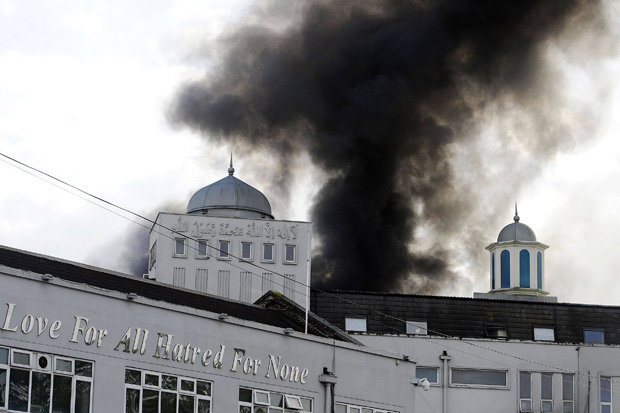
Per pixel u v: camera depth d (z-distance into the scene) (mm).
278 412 46562
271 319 53375
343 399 49156
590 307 76875
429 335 73188
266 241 82438
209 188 89562
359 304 75375
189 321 43688
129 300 41656
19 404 37875
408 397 51969
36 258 45719
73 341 39656
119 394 40844
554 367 72000
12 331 37938
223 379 44656
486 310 76062
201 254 81938
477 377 71875
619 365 71938
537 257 96312
